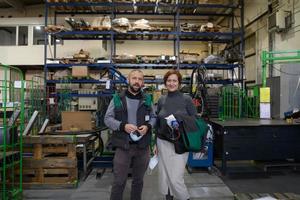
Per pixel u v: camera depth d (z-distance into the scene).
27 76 10.56
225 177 4.34
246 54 8.46
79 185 3.96
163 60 6.93
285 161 4.98
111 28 6.84
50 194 3.59
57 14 8.03
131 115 2.68
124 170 2.65
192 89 4.80
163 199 3.36
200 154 4.51
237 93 6.25
